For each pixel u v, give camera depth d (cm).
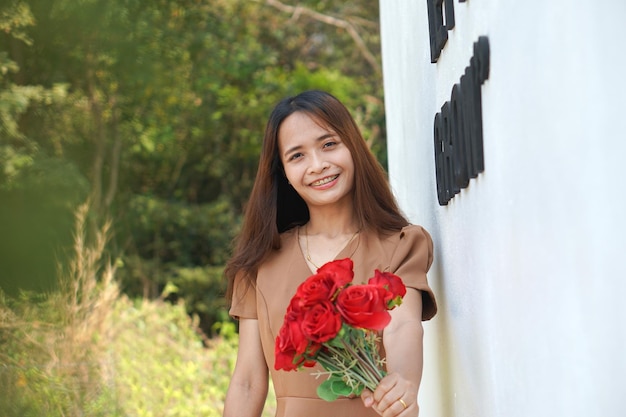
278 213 272
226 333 909
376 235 256
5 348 525
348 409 240
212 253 1231
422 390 379
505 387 176
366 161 260
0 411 489
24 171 798
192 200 1302
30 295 605
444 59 253
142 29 989
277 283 259
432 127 289
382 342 242
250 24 1266
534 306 147
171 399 661
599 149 116
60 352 552
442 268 276
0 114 794
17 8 801
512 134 158
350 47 1341
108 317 638
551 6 130
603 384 119
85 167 998
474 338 213
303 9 1280
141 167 1219
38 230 750
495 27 170
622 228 115
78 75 949
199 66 1158
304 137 254
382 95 1284
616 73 116
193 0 1109
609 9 117
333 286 191
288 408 247
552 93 131
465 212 221
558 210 131
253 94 1244
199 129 1220
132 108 1066
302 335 189
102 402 557
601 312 117
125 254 1145
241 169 1306
